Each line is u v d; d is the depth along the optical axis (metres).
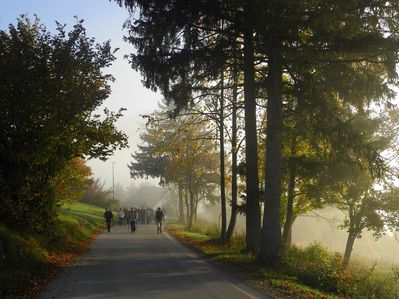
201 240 28.52
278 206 17.25
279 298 11.15
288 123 20.23
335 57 16.58
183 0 16.70
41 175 18.77
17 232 16.72
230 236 26.33
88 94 18.16
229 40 17.53
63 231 23.30
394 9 15.05
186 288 12.30
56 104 17.20
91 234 33.47
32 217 18.08
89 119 19.75
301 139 22.80
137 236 33.12
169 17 17.39
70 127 18.80
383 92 16.61
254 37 16.58
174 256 20.11
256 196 19.91
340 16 14.37
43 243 18.31
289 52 15.88
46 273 14.53
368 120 22.17
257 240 20.06
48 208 19.31
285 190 26.66
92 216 47.31
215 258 18.98
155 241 28.50
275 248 17.05
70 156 19.84
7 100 16.44
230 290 12.05
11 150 16.98
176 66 18.16
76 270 15.69
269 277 14.11
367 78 16.64
